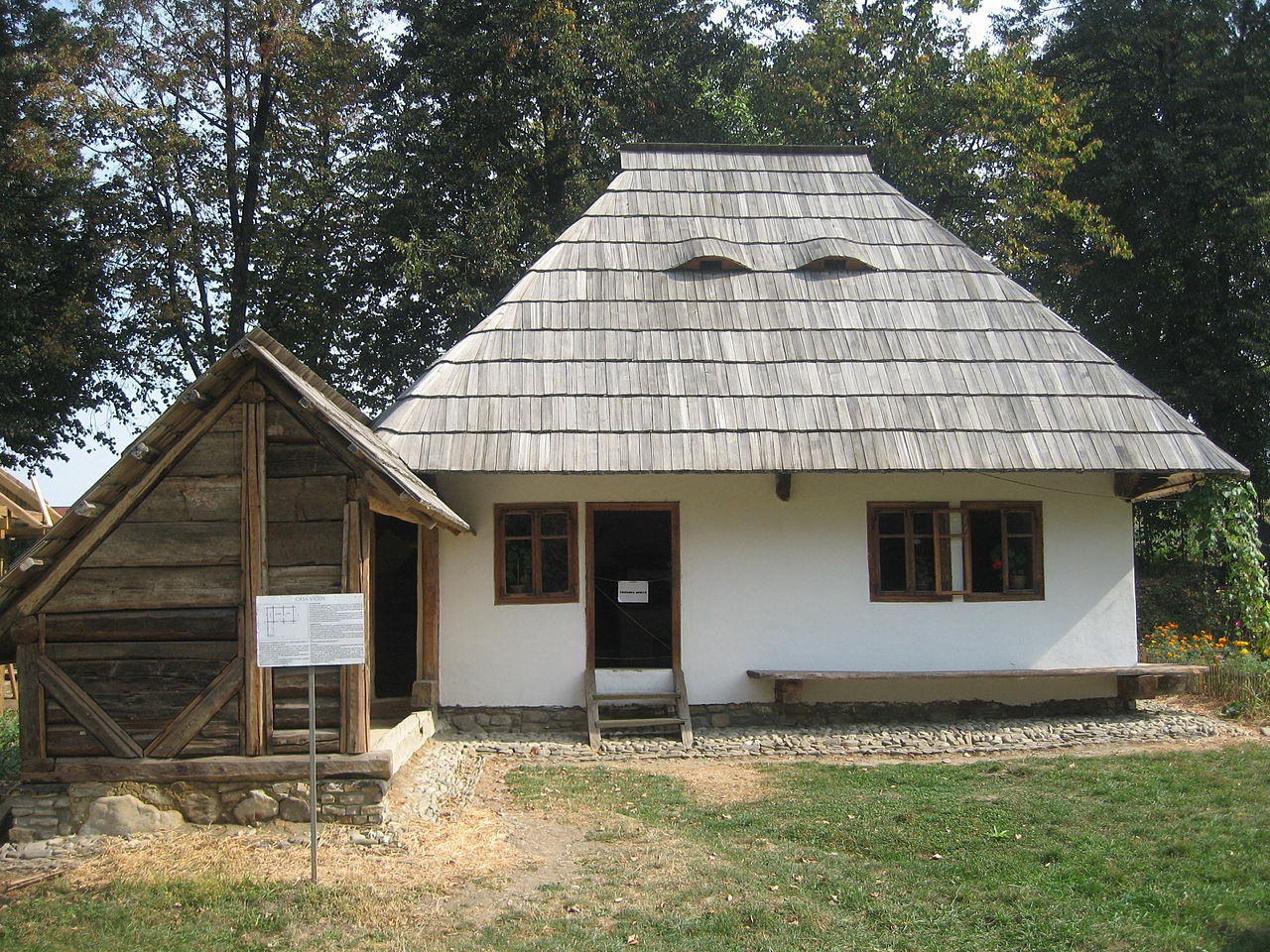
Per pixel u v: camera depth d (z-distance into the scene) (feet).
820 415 36.91
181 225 64.44
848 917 20.20
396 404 37.70
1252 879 21.58
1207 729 36.01
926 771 30.99
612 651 40.83
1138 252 73.20
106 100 62.54
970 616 37.96
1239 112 69.56
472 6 72.02
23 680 25.45
